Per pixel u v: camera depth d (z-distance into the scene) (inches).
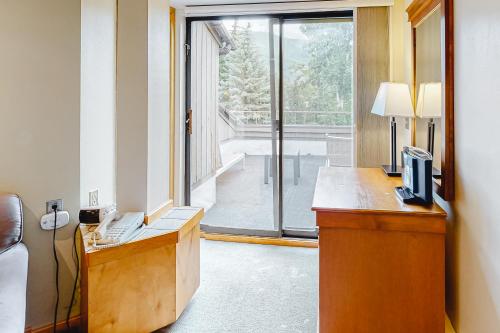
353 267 65.0
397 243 63.5
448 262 70.3
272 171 142.9
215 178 152.4
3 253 64.2
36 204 75.2
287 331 80.7
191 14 139.6
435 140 79.7
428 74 85.7
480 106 53.3
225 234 144.9
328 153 138.8
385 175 97.2
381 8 126.1
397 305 64.0
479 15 53.5
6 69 71.3
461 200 62.4
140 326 75.5
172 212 95.0
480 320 54.5
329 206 65.8
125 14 83.8
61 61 76.5
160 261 78.2
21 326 48.2
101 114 86.7
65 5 76.4
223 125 149.0
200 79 149.2
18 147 73.2
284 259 123.6
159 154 91.7
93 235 72.7
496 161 48.0
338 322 65.8
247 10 134.4
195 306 91.4
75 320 80.8
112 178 91.3
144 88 84.0
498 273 48.2
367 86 128.4
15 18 71.6
